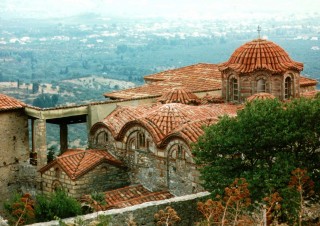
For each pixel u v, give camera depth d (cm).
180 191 3484
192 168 3375
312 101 2936
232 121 2923
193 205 2920
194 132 3441
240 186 2536
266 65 4400
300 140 2831
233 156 2898
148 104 4559
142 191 3681
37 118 4191
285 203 2597
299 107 2875
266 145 2834
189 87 5194
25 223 2878
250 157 2870
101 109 4428
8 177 4284
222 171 2852
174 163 3516
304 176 2625
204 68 6022
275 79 4409
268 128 2800
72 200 3075
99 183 3775
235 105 4359
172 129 3672
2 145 4247
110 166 3825
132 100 4631
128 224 2719
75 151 4103
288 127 2789
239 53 4562
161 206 2827
